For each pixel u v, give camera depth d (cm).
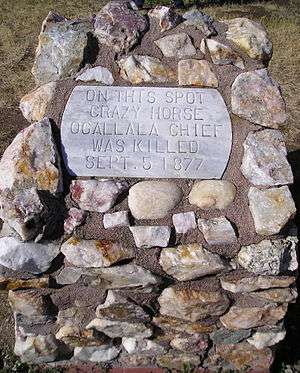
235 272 126
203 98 140
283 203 126
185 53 147
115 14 150
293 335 157
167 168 132
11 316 162
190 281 128
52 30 149
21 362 144
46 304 130
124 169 131
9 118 272
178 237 126
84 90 141
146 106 138
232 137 136
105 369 142
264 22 438
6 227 126
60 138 134
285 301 130
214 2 511
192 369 142
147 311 131
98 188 129
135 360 142
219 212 129
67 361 142
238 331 135
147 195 128
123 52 146
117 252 123
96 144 133
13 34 381
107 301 129
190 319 132
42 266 124
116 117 136
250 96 139
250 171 131
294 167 239
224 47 145
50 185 126
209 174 132
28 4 458
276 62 353
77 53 143
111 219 126
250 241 126
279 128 141
